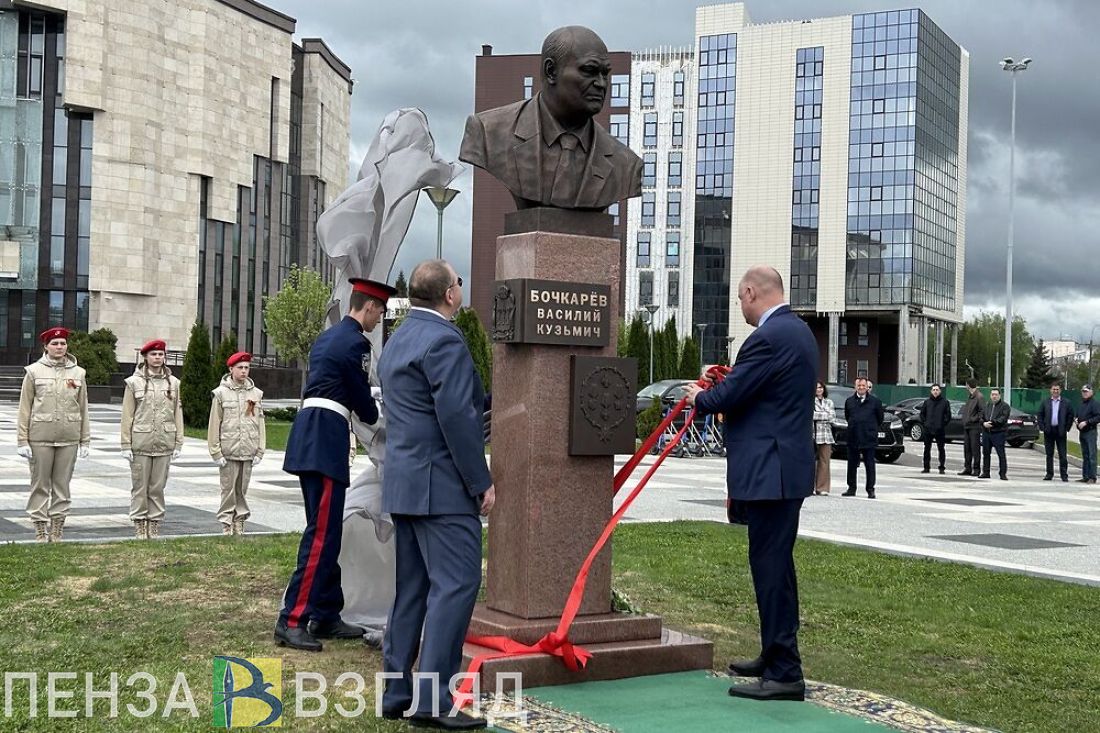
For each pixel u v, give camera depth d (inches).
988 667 256.4
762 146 3351.4
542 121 243.6
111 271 2172.7
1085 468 925.8
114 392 1989.4
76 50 2106.3
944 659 264.4
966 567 400.5
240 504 445.1
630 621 241.0
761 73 3341.5
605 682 228.7
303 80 2824.8
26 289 2153.1
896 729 200.4
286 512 532.7
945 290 3526.1
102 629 265.4
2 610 283.1
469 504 199.0
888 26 3169.3
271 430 1246.9
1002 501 694.5
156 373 428.5
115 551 382.0
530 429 234.2
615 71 3508.9
